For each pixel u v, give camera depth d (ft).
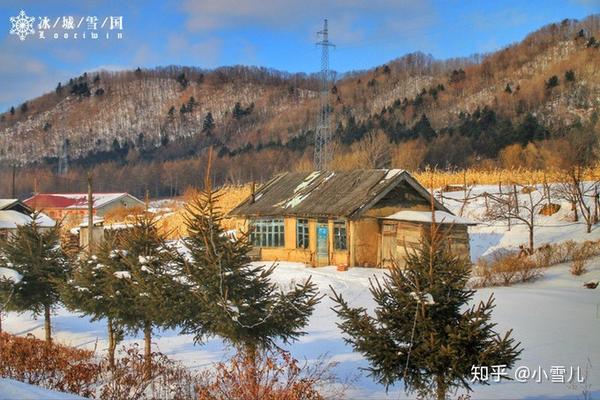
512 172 173.17
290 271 90.12
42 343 48.29
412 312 29.99
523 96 449.48
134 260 41.93
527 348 45.44
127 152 608.60
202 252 37.06
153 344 52.44
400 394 35.78
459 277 30.19
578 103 417.08
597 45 514.27
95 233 103.91
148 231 44.42
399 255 94.48
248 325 35.35
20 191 392.06
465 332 28.86
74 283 45.50
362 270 90.94
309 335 52.44
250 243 38.24
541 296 66.44
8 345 44.86
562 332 50.01
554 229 113.29
